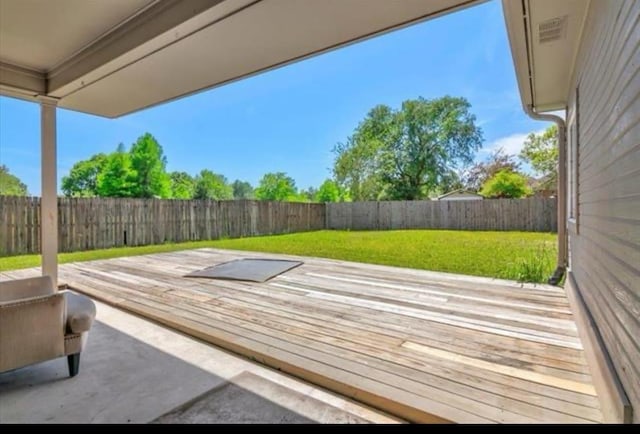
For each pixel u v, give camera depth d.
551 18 2.57
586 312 2.65
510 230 11.52
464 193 17.72
